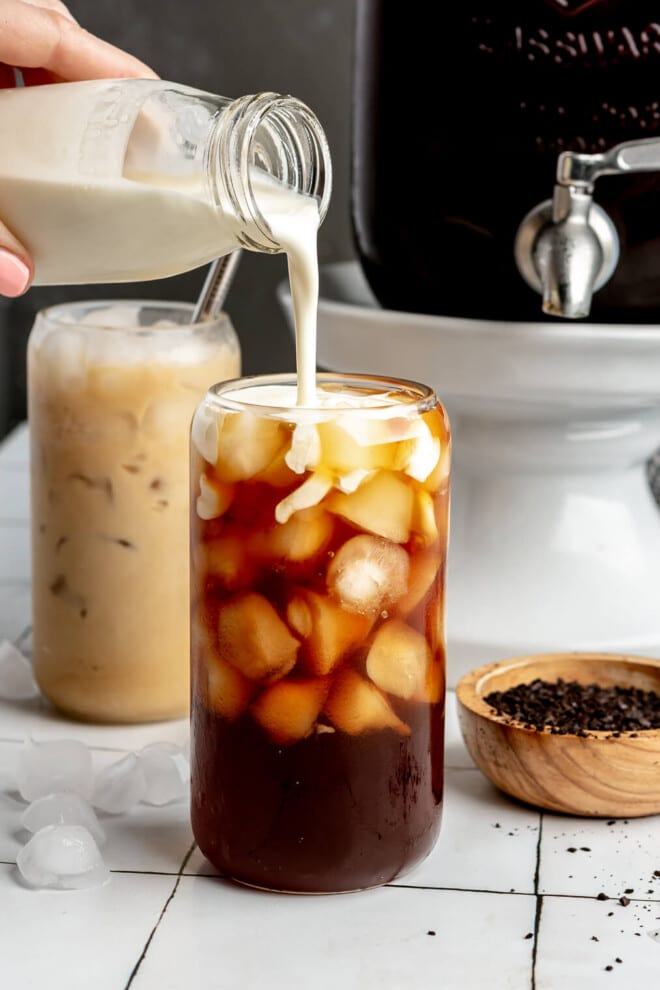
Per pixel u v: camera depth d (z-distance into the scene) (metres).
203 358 0.77
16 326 1.24
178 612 0.78
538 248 0.75
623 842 0.70
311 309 0.68
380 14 0.78
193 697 0.68
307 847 0.66
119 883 0.68
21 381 1.26
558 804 0.71
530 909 0.67
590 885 0.68
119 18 1.14
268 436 0.65
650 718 0.73
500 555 0.82
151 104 0.68
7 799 0.73
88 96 0.68
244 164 0.65
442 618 0.68
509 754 0.71
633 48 0.74
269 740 0.66
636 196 0.75
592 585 0.82
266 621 0.65
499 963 0.64
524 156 0.76
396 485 0.65
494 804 0.73
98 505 0.76
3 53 0.74
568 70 0.75
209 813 0.67
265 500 0.65
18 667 0.81
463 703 0.73
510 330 0.76
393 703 0.66
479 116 0.76
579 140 0.75
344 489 0.65
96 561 0.77
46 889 0.68
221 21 1.13
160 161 0.67
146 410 0.76
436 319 0.78
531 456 0.82
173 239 0.68
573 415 0.80
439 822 0.69
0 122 0.69
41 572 0.78
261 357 1.21
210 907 0.67
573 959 0.64
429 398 0.67
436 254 0.78
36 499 0.78
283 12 1.13
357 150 0.81
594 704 0.74
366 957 0.64
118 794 0.72
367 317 0.78
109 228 0.68
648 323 0.78
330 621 0.65
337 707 0.65
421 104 0.77
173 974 0.63
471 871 0.69
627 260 0.76
